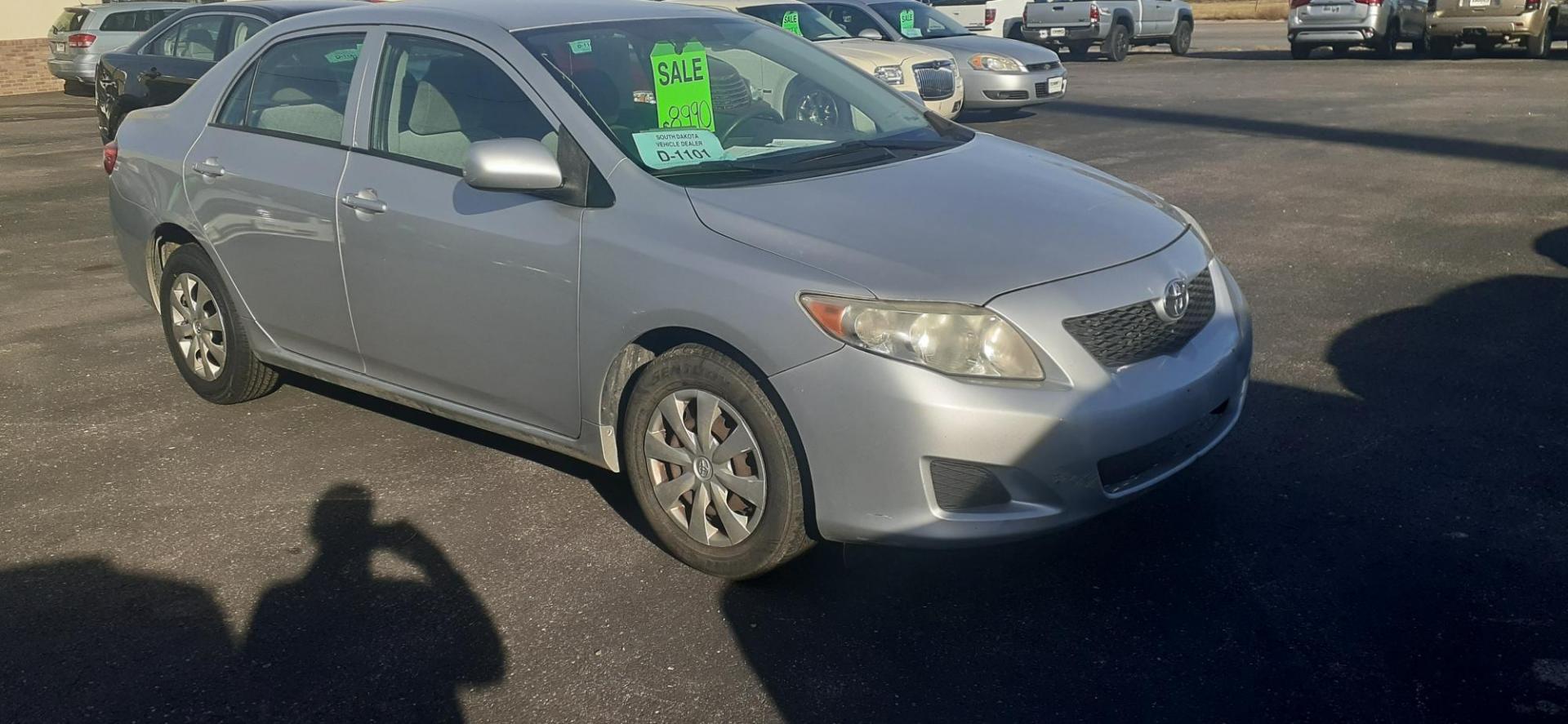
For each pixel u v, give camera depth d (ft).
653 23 15.58
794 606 12.37
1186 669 11.09
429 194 14.43
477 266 13.92
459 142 14.49
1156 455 12.17
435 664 11.53
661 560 13.37
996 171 14.17
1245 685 10.83
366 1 35.94
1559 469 14.87
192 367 18.31
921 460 11.19
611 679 11.23
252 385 17.89
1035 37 79.30
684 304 12.12
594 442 13.61
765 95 15.42
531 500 14.90
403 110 15.16
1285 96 52.44
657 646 11.73
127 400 18.63
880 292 11.28
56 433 17.34
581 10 15.60
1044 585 12.60
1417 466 15.05
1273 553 13.05
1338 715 10.37
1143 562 12.96
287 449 16.65
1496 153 36.63
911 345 11.14
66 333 22.17
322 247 15.57
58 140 50.26
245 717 10.78
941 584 12.69
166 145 17.84
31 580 13.20
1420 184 32.27
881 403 11.16
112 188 18.90
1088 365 11.48
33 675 11.44
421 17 15.48
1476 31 67.21
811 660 11.43
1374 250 25.62
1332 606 12.01
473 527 14.23
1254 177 33.83
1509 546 13.05
